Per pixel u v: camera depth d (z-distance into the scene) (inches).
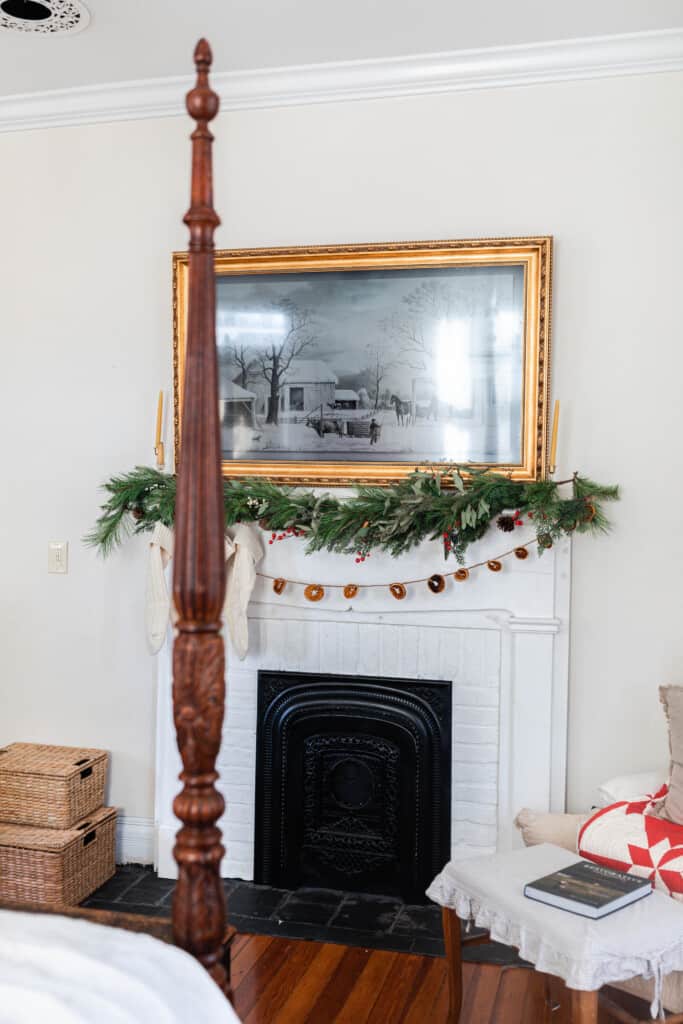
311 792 128.7
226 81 129.6
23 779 128.4
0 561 143.3
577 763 125.2
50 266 140.3
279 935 115.8
